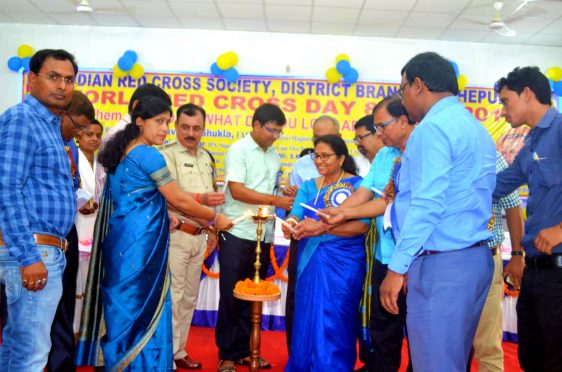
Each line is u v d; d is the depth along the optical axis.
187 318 3.07
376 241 2.46
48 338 1.88
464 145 1.52
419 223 1.48
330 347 2.42
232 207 3.13
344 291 2.46
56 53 1.91
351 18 5.48
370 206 2.29
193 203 2.20
